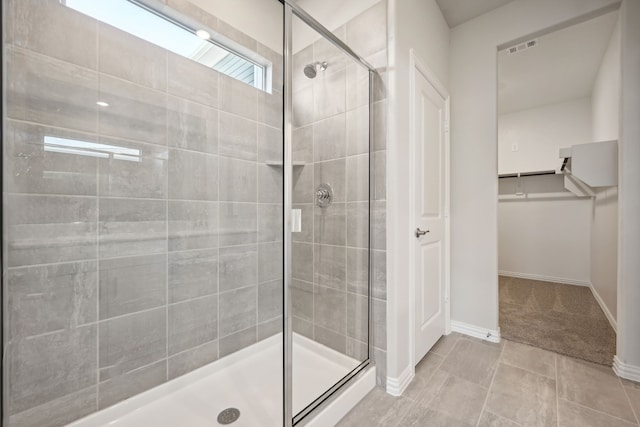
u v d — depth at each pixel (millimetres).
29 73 1037
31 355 1068
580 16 1863
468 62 2334
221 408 1385
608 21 2293
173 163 1482
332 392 1375
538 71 3111
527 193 4242
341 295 1689
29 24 1034
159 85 1422
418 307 1843
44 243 1091
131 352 1349
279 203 1657
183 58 1512
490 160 2227
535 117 4164
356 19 1735
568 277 3904
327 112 1668
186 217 1542
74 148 1160
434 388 1596
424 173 1943
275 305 1666
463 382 1649
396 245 1560
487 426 1305
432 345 2072
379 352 1608
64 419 1154
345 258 1691
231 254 1739
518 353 1986
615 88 2395
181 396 1470
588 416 1361
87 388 1216
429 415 1378
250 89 1795
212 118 1635
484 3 2141
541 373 1732
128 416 1316
